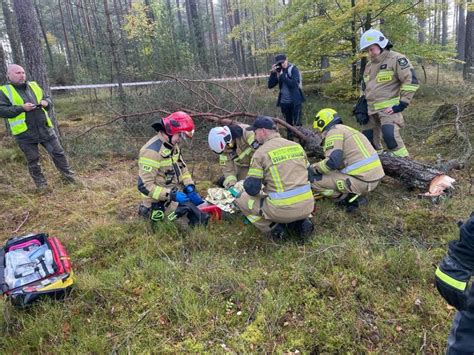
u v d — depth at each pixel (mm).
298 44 9016
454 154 5324
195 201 4133
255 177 3367
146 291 2980
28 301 2758
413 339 2461
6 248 3191
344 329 2518
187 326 2619
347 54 9703
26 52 6492
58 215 4559
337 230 3750
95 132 7723
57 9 29938
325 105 9281
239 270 3209
